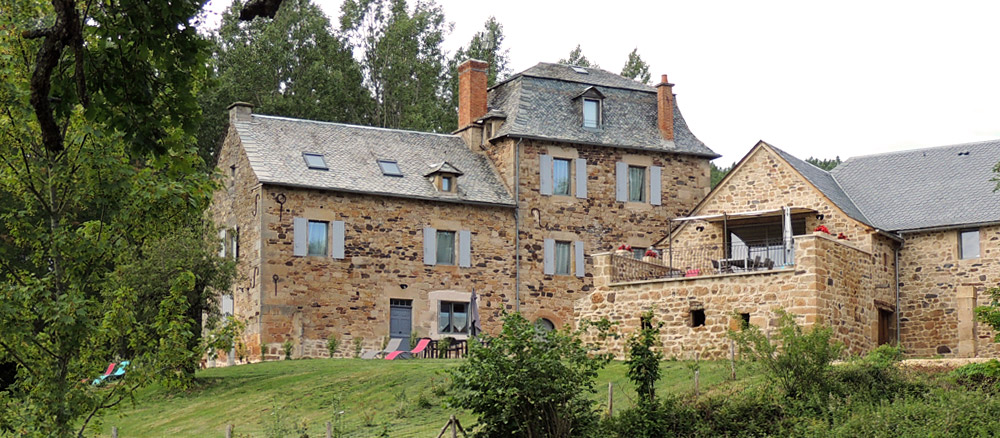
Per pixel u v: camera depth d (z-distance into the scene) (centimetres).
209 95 5038
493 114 4225
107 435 2850
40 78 1230
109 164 1812
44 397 1797
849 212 3300
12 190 1895
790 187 3353
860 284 3109
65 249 1827
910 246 3328
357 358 3641
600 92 4341
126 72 1312
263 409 2919
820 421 2167
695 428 2214
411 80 5597
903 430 2081
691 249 3519
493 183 4178
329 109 5231
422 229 3997
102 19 1300
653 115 4462
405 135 4250
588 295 3266
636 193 4350
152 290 3247
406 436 2384
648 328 2328
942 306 3256
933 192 3400
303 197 3847
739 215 3291
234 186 3997
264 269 3769
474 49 5784
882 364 2412
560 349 2162
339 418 2558
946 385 2323
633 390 2544
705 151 4438
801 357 2309
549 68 4488
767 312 2945
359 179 3938
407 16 5631
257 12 1302
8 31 1806
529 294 4122
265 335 3750
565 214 4209
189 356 1895
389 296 3922
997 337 2369
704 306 3042
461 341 3844
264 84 5266
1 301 1748
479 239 4075
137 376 1853
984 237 3225
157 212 1841
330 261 3859
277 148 3950
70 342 1809
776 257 3400
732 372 2528
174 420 2947
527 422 2103
